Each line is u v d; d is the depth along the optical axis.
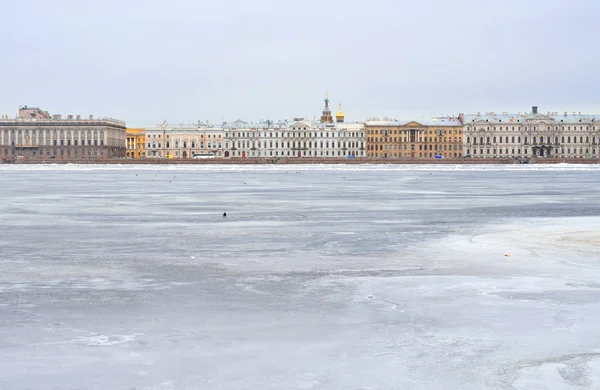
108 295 24.09
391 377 16.61
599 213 51.94
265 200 66.25
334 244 35.53
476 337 19.41
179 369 17.06
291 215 51.00
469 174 144.38
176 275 27.47
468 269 28.36
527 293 24.11
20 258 31.39
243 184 99.69
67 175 136.62
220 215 50.94
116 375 16.69
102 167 187.75
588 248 33.47
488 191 81.25
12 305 22.73
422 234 39.31
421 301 23.12
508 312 21.77
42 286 25.48
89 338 19.33
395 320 21.00
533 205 59.72
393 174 144.50
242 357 17.89
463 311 21.89
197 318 21.25
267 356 17.95
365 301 23.19
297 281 26.27
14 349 18.44
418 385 16.17
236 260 30.80
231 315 21.56
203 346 18.69
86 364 17.38
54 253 32.78
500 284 25.50
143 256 31.94
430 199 67.50
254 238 37.88
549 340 19.11
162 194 75.38
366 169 178.38
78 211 54.09
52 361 17.56
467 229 41.53
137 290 24.84
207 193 77.38
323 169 179.75
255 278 26.86
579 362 17.50
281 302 23.11
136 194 75.25
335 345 18.80
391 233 39.88
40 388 15.95
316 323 20.73
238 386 16.09
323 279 26.59
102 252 33.06
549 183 102.44
